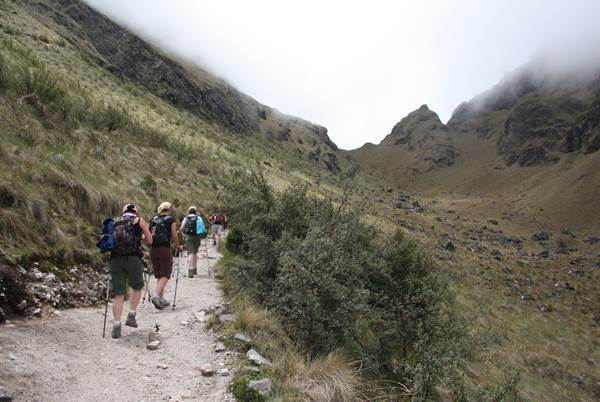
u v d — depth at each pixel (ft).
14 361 15.06
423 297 34.99
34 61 84.07
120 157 63.52
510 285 189.47
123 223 21.34
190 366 18.61
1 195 25.39
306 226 35.83
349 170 36.70
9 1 319.88
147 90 472.85
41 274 23.35
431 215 618.03
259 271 30.94
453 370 25.46
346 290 26.61
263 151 495.82
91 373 16.05
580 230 597.52
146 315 25.38
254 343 21.33
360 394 20.45
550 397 70.33
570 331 130.72
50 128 49.14
